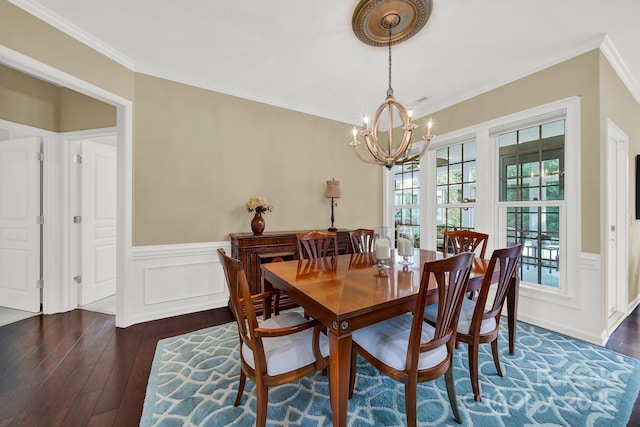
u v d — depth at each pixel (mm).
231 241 2982
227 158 3053
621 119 2625
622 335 2334
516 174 2824
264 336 1193
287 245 2930
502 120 2809
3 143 2885
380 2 1779
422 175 3779
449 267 1171
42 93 2783
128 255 2521
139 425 1385
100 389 1658
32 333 2391
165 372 1828
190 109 2840
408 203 4125
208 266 2955
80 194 3045
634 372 1808
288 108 3477
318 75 2783
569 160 2354
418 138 3803
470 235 2480
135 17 1959
